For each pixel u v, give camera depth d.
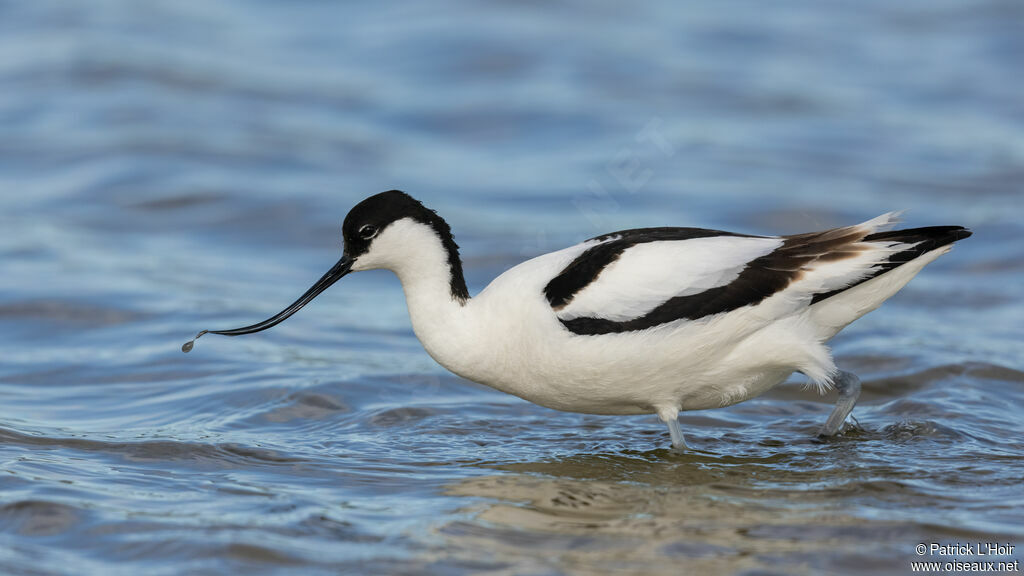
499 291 9.62
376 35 27.48
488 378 9.87
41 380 11.87
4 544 7.59
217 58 25.62
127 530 7.83
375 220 9.84
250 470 9.27
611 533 7.88
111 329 13.48
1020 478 8.95
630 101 23.86
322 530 7.88
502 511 8.34
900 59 26.66
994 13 29.53
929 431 10.20
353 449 9.86
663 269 9.35
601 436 10.40
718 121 22.95
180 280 15.37
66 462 9.31
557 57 26.06
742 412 11.23
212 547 7.52
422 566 7.30
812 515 8.19
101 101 22.72
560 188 19.62
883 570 7.29
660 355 9.38
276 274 16.02
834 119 23.05
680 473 9.26
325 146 21.36
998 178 19.80
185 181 19.16
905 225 17.45
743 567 7.30
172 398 11.33
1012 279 15.45
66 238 16.81
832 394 11.71
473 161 21.19
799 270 9.38
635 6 29.94
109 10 28.39
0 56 24.92
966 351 12.62
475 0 29.70
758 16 29.53
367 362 12.63
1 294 14.27
